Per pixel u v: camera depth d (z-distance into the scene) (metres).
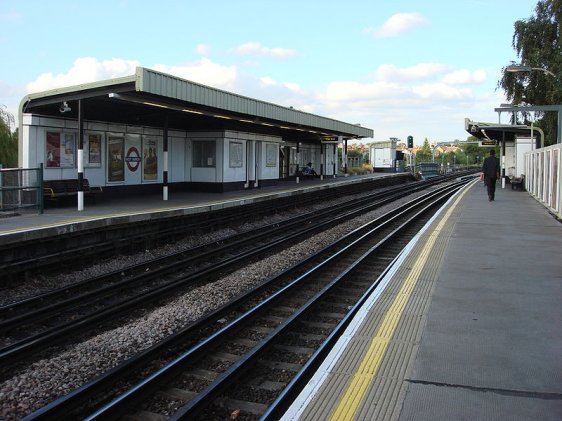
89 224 11.58
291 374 5.55
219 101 18.16
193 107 17.64
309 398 3.86
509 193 25.94
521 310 6.05
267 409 4.43
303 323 7.23
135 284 9.58
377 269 10.76
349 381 4.13
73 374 5.49
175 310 7.69
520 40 32.44
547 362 4.48
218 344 6.35
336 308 8.00
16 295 9.02
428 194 31.38
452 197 23.56
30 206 13.40
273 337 6.27
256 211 19.70
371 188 37.97
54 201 15.23
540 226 13.42
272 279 9.30
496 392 3.90
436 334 5.23
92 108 16.33
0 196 12.86
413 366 4.41
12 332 7.16
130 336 6.59
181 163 22.86
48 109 15.94
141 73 13.61
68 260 10.91
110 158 18.72
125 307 7.89
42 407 4.58
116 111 17.17
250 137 24.64
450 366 4.41
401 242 14.27
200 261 11.75
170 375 5.36
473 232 12.36
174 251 13.48
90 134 17.77
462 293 6.82
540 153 19.92
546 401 3.75
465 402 3.74
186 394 5.06
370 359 4.58
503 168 31.38
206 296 8.56
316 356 5.46
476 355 4.66
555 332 5.27
